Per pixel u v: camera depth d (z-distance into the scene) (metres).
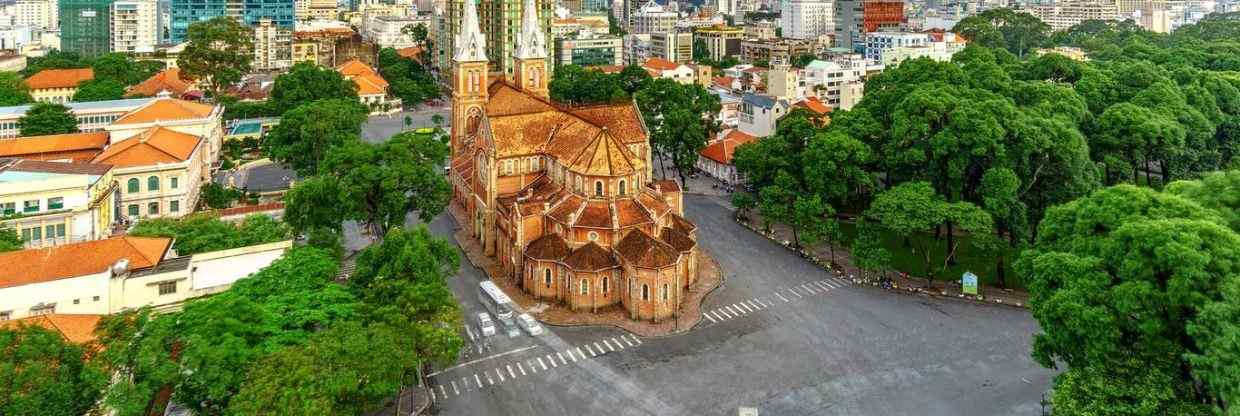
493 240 128.88
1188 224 69.50
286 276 86.69
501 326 103.06
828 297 113.56
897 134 127.62
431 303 82.69
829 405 83.81
